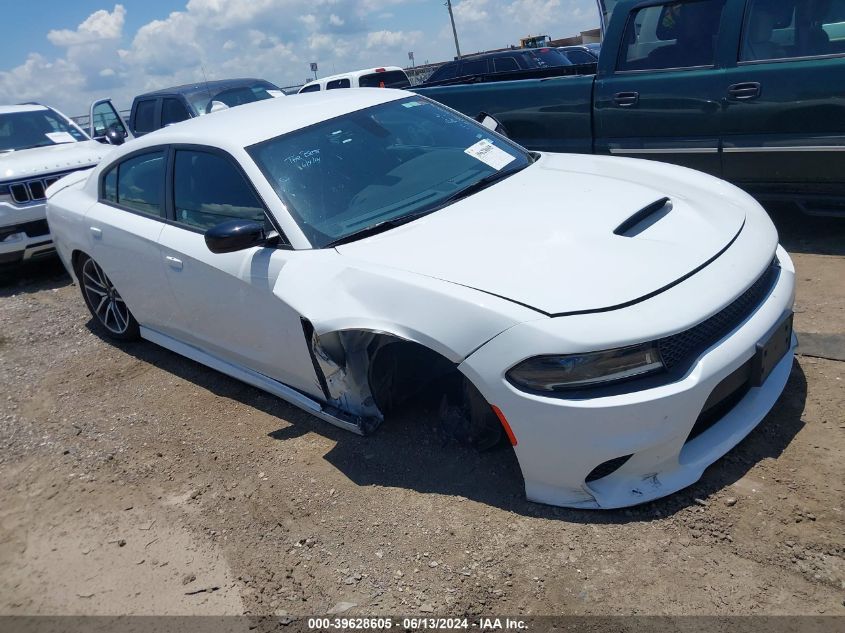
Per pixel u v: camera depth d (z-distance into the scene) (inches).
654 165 149.0
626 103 216.2
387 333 108.7
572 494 102.2
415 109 163.8
